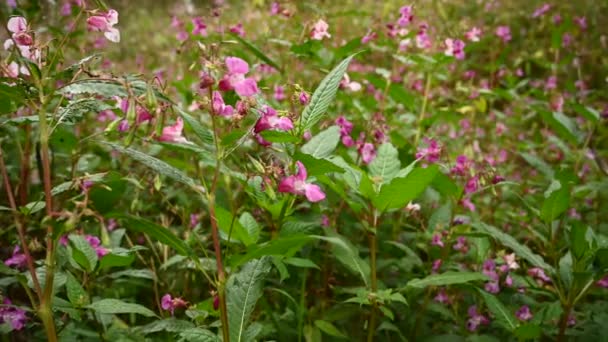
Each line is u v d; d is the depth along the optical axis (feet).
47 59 2.89
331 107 5.26
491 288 4.02
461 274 3.31
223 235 3.35
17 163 4.51
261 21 7.98
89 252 3.33
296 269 4.00
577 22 9.46
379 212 3.38
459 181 4.76
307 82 5.90
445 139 6.57
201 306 3.28
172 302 3.33
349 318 4.06
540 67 10.48
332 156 3.55
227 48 5.44
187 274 4.14
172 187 4.99
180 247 2.72
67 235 3.64
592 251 3.39
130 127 2.59
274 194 2.90
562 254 4.50
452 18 10.48
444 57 5.54
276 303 4.08
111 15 2.93
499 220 5.22
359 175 3.41
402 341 3.87
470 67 10.07
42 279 3.21
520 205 5.48
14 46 2.66
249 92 2.74
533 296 4.32
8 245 3.98
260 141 3.24
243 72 2.74
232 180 4.40
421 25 5.65
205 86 2.72
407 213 4.38
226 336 2.78
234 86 2.73
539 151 7.06
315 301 4.04
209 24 6.60
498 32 8.51
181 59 6.27
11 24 2.83
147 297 4.34
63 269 3.51
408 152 4.82
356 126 4.47
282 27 6.27
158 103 2.70
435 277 3.32
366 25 8.57
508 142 7.08
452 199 4.18
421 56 5.37
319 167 2.95
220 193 4.31
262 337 3.57
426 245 4.28
